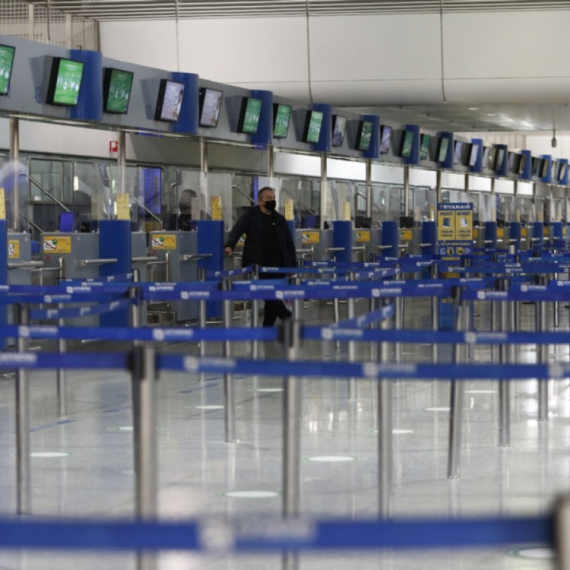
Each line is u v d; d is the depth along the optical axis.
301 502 10.39
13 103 22.55
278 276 25.78
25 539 4.18
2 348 20.89
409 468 12.06
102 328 9.55
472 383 19.48
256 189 36.91
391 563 8.47
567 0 36.28
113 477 11.61
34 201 30.00
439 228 33.88
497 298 13.23
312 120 36.50
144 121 27.33
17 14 35.34
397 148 45.44
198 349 25.22
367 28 37.22
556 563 3.97
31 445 13.55
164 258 29.03
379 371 7.12
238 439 13.96
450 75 37.06
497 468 12.04
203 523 4.18
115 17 37.16
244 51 37.31
